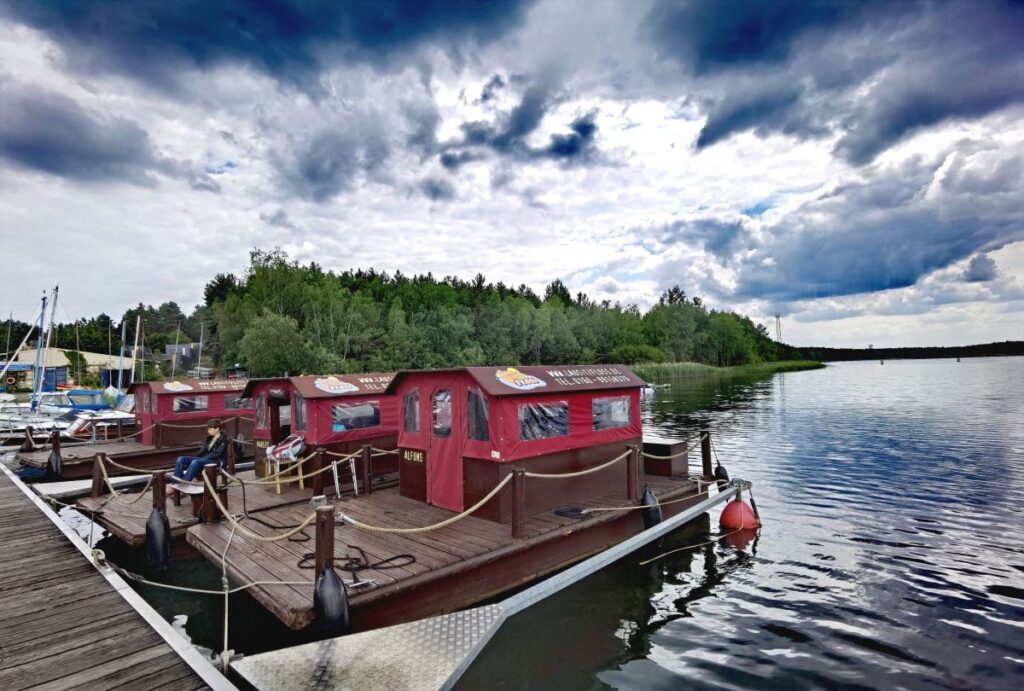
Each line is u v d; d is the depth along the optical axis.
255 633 8.98
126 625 7.25
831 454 22.14
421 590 8.13
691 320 109.88
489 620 7.89
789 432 28.34
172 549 10.95
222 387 22.42
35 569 9.36
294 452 13.67
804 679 7.13
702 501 13.68
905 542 11.99
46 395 38.41
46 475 18.88
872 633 8.23
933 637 8.05
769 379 84.69
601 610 9.20
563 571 10.08
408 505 11.94
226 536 10.14
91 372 62.00
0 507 13.94
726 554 11.62
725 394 55.25
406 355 62.66
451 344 67.88
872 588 9.77
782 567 10.86
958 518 13.57
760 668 7.41
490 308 79.75
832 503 15.20
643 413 38.50
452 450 11.42
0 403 37.19
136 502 13.19
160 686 5.86
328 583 7.23
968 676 7.06
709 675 7.29
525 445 10.75
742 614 8.98
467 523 10.44
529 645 8.10
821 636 8.20
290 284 65.75
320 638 7.82
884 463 20.12
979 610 8.82
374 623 7.68
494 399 10.39
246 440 21.61
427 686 6.36
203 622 9.41
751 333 150.25
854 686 6.94
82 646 6.70
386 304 79.06
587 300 122.19
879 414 35.09
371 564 8.48
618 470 12.89
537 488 10.99
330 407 14.30
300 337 54.53
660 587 10.09
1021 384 59.59
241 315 67.25
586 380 12.28
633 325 103.25
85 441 22.94
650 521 11.84
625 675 7.32
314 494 12.99
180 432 21.12
